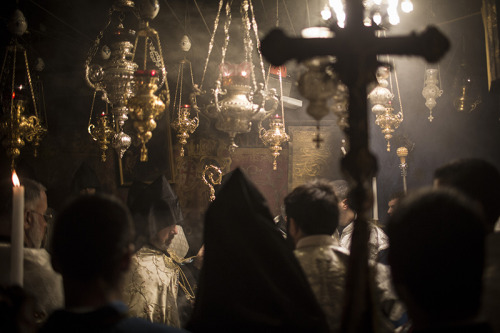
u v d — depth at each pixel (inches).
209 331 65.1
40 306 84.0
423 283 42.9
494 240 59.1
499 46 106.6
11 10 185.8
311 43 62.4
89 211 51.2
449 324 42.9
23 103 140.7
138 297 117.9
